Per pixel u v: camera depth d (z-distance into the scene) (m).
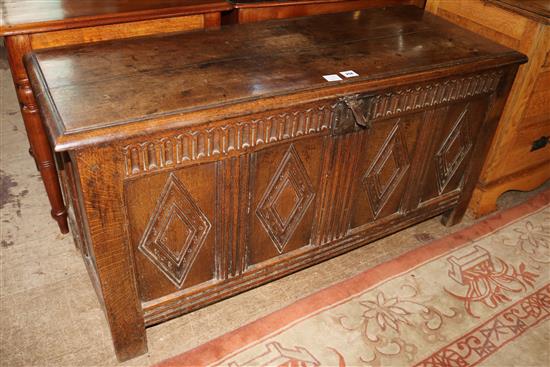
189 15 1.81
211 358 1.58
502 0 1.93
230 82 1.38
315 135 1.47
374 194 1.82
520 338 1.74
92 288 1.82
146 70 1.40
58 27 1.56
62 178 1.71
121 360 1.56
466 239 2.21
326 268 1.98
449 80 1.65
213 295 1.64
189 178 1.34
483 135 1.97
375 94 1.50
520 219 2.36
